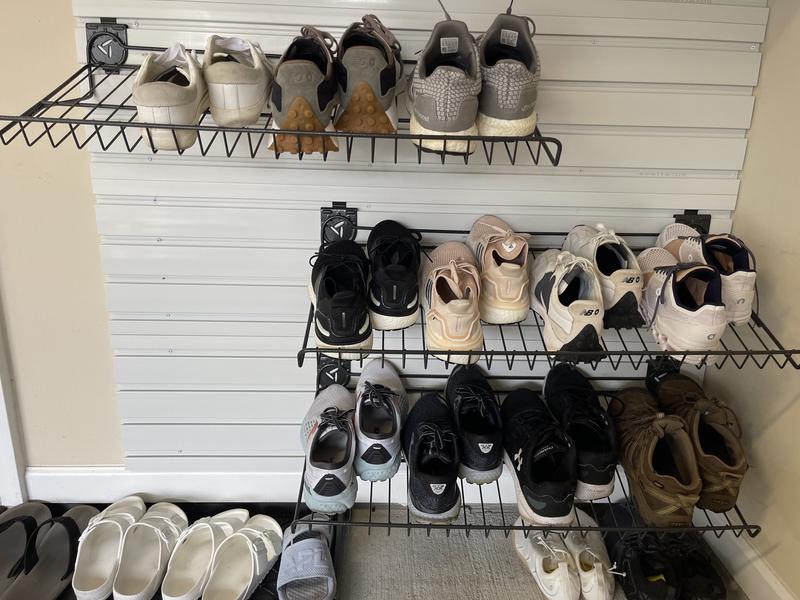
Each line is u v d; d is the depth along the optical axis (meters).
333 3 1.37
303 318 1.62
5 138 1.43
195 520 1.78
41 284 1.56
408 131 1.46
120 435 1.73
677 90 1.48
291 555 1.49
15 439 1.69
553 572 1.49
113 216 1.50
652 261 1.46
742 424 1.58
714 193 1.56
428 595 1.56
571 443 1.37
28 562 1.51
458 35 1.19
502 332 1.59
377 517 1.77
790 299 1.39
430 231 1.57
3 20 1.34
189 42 1.37
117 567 1.51
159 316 1.59
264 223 1.53
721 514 1.66
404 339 1.63
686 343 1.29
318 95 1.14
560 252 1.42
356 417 1.41
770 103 1.44
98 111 1.41
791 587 1.43
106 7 1.33
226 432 1.72
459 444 1.43
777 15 1.40
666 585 1.47
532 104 1.19
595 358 1.34
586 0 1.39
